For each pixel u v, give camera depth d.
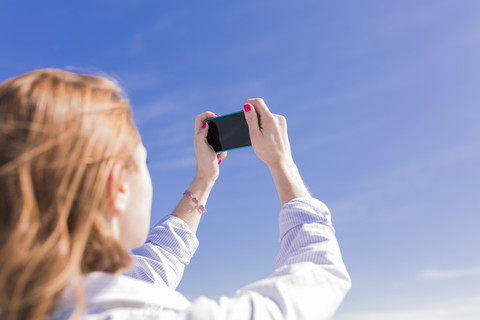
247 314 0.67
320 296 0.74
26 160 0.62
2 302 0.58
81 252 0.64
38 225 0.61
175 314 0.72
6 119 0.66
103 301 0.68
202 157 1.45
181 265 1.28
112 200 0.70
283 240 0.93
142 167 0.79
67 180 0.63
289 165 1.09
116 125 0.72
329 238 0.89
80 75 0.77
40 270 0.59
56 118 0.66
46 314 0.64
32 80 0.70
